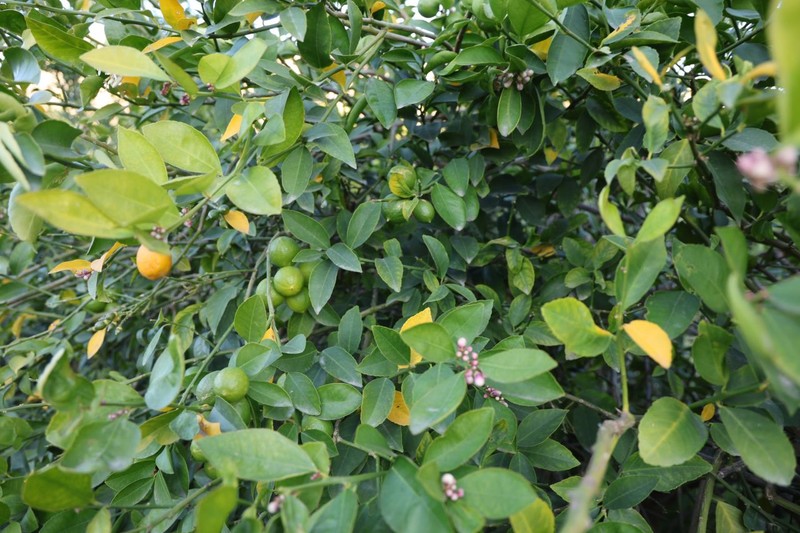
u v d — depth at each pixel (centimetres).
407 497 84
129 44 143
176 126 114
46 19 148
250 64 113
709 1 121
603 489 118
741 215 115
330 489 114
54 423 90
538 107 144
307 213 188
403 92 141
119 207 88
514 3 120
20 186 111
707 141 118
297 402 120
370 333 154
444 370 98
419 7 172
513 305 151
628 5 142
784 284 62
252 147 122
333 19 138
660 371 145
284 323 192
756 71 75
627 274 92
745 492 154
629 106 140
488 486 83
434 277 145
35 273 236
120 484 120
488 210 181
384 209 148
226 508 78
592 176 167
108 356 247
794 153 54
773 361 61
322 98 145
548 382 97
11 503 132
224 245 162
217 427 110
